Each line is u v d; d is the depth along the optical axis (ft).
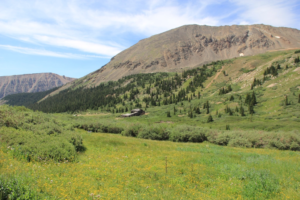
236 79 480.23
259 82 367.04
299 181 32.09
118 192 23.97
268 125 182.60
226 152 61.26
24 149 35.04
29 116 59.52
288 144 79.41
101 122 117.91
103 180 28.68
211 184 30.68
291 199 24.40
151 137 102.99
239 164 41.60
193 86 542.98
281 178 32.42
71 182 25.57
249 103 278.26
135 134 109.09
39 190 20.49
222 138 94.63
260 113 250.78
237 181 31.14
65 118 132.98
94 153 49.34
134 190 25.79
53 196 20.16
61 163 35.06
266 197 25.66
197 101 400.06
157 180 31.32
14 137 39.34
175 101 456.04
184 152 59.00
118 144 66.44
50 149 37.91
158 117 322.75
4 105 60.54
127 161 42.96
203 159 48.01
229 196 25.30
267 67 413.59
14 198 18.08
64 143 43.73
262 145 86.07
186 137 103.04
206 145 83.20
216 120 256.11
